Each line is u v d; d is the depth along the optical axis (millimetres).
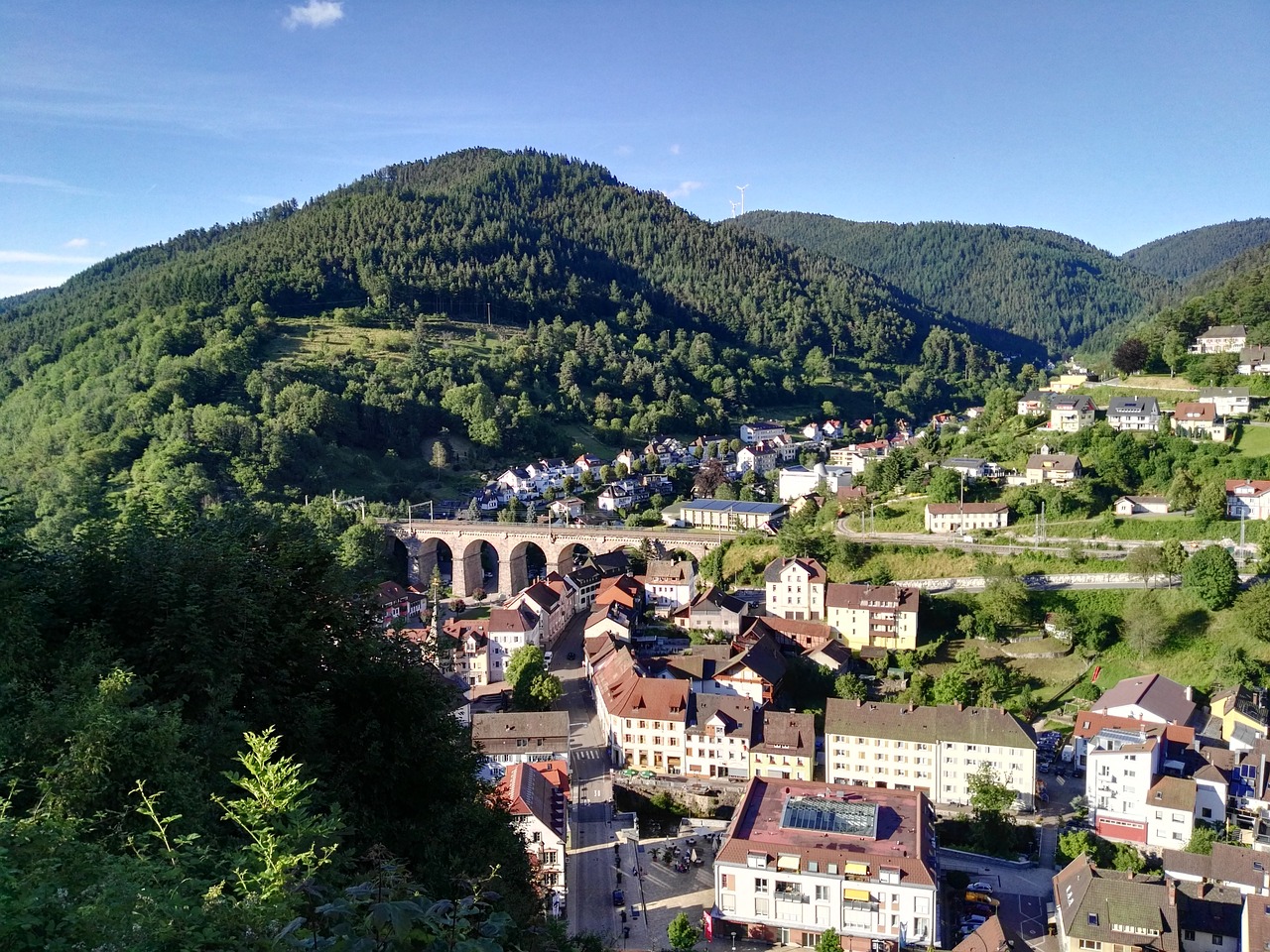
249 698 36906
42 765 25766
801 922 78750
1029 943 76938
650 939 79688
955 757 100750
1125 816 93062
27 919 15867
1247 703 104312
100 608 37031
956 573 142750
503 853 40625
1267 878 79000
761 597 157000
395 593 165750
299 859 21766
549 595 157375
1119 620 126750
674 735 109688
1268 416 162500
